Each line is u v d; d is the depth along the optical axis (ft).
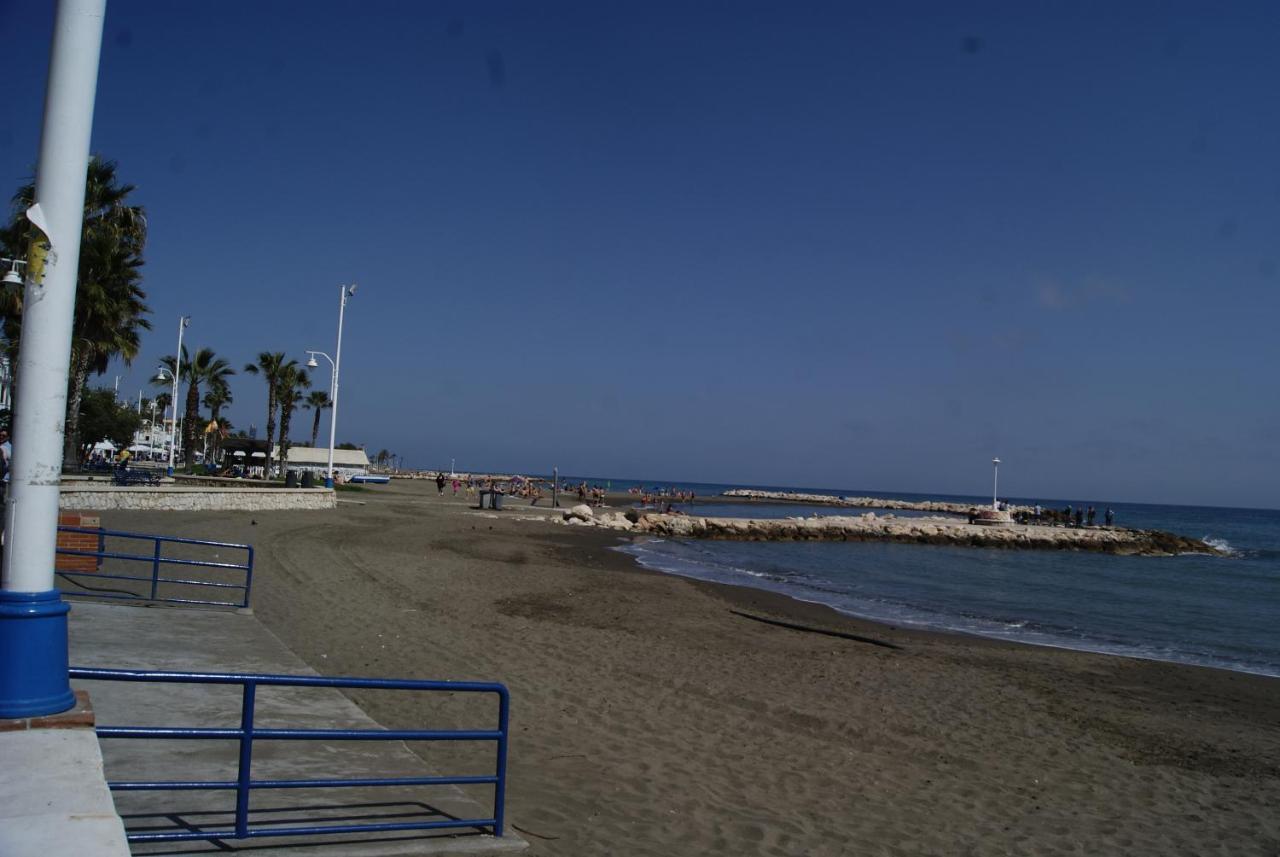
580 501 248.93
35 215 13.67
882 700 37.63
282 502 110.32
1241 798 27.96
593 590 66.80
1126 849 22.72
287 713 24.95
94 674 14.15
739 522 170.09
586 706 31.86
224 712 23.95
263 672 29.01
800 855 20.04
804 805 23.63
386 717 27.53
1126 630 71.41
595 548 113.50
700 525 164.55
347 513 117.80
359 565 66.28
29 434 13.84
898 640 56.29
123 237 101.60
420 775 21.45
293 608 45.73
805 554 138.31
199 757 20.44
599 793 22.67
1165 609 86.89
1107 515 244.42
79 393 102.01
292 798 18.58
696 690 36.24
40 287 13.82
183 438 266.98
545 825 19.66
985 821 23.88
